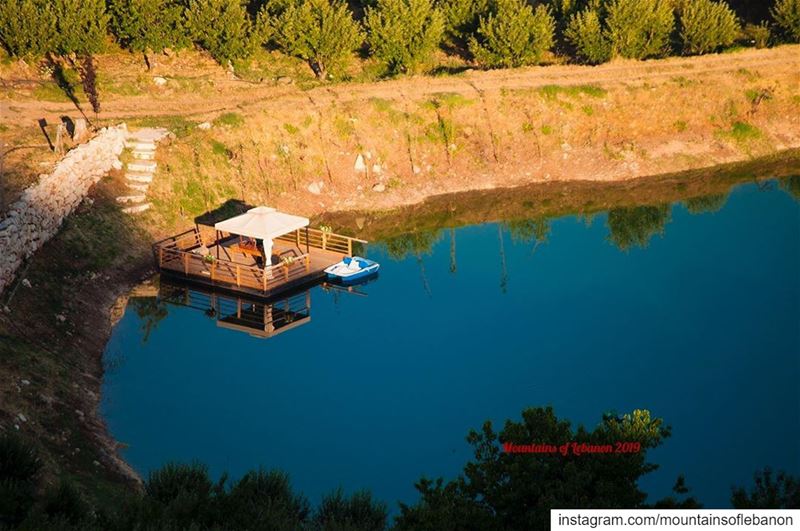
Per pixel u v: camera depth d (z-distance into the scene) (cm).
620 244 5525
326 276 4962
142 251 5041
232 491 2766
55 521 2484
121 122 5750
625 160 6519
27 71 6188
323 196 5953
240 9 6638
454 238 5609
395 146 6266
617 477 2423
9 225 4191
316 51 6738
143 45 6475
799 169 6588
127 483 3281
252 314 4700
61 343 4059
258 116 6059
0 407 3316
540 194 6216
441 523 2347
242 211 5603
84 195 5066
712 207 6025
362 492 2900
